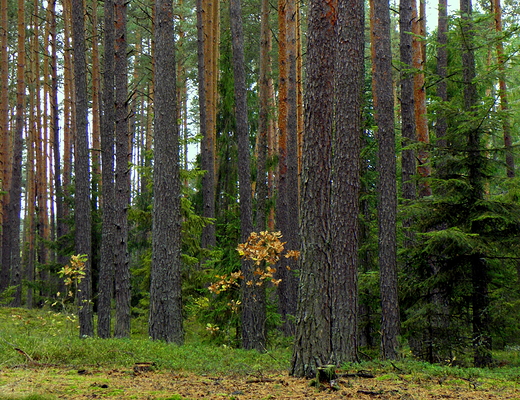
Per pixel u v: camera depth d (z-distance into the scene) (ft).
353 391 18.93
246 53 94.43
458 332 36.55
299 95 68.90
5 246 84.69
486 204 35.78
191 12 106.73
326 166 25.82
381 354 34.63
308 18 27.09
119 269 44.34
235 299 50.83
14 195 82.43
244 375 24.76
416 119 50.52
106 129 48.47
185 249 57.82
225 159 73.97
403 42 48.01
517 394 19.02
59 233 91.09
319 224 25.27
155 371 24.88
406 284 38.40
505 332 37.11
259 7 88.17
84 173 49.01
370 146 45.32
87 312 46.19
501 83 54.70
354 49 29.76
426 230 40.32
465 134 37.81
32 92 107.45
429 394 18.71
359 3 30.12
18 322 50.80
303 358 24.30
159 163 39.55
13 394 15.84
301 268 25.27
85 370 23.44
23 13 80.53
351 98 29.76
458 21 41.42
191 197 74.84
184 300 57.62
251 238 40.16
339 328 28.50
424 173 45.44
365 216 50.21
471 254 36.17
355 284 29.12
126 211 45.37
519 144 36.86
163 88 39.81
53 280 90.12
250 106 84.79
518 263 37.24
